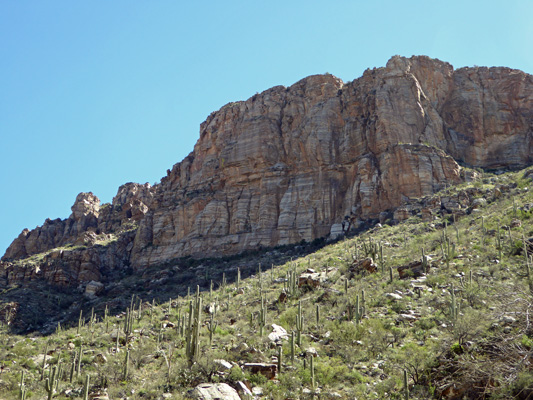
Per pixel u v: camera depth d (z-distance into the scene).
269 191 116.25
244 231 114.19
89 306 95.38
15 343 53.53
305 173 115.31
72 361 38.00
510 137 115.56
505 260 47.69
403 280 48.62
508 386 20.78
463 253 53.81
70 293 109.81
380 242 68.19
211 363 30.69
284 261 93.38
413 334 34.44
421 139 107.69
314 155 115.50
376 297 44.00
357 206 102.44
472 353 24.55
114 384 32.94
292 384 28.47
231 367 30.55
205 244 116.25
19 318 89.44
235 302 57.62
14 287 107.62
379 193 100.62
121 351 42.12
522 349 21.28
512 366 21.23
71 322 83.62
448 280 45.22
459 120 118.12
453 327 28.47
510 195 79.62
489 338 24.36
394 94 112.38
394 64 117.88
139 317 59.28
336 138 116.19
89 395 31.44
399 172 99.56
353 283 51.66
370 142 109.56
